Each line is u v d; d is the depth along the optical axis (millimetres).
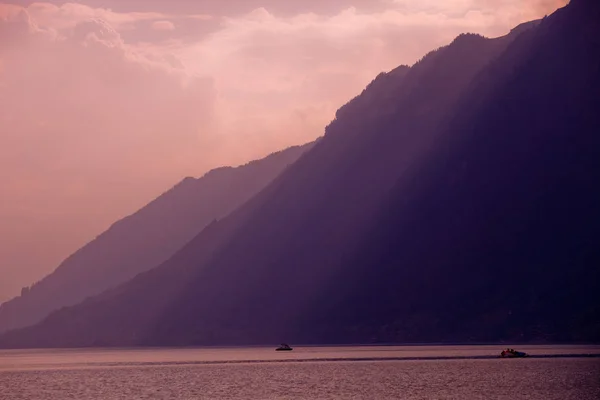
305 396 167250
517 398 158500
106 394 177125
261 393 173875
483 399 157750
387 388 179125
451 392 169625
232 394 173125
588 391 167500
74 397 172125
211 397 168250
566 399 156625
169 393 177000
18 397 173625
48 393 181125
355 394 169250
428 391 172000
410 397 162625
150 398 168125
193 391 180250
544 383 182875
